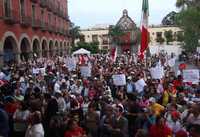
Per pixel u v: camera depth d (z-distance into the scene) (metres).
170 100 12.70
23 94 15.16
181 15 53.62
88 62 28.45
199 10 53.16
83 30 114.44
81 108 11.85
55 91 14.05
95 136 10.28
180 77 16.14
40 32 44.59
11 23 33.22
